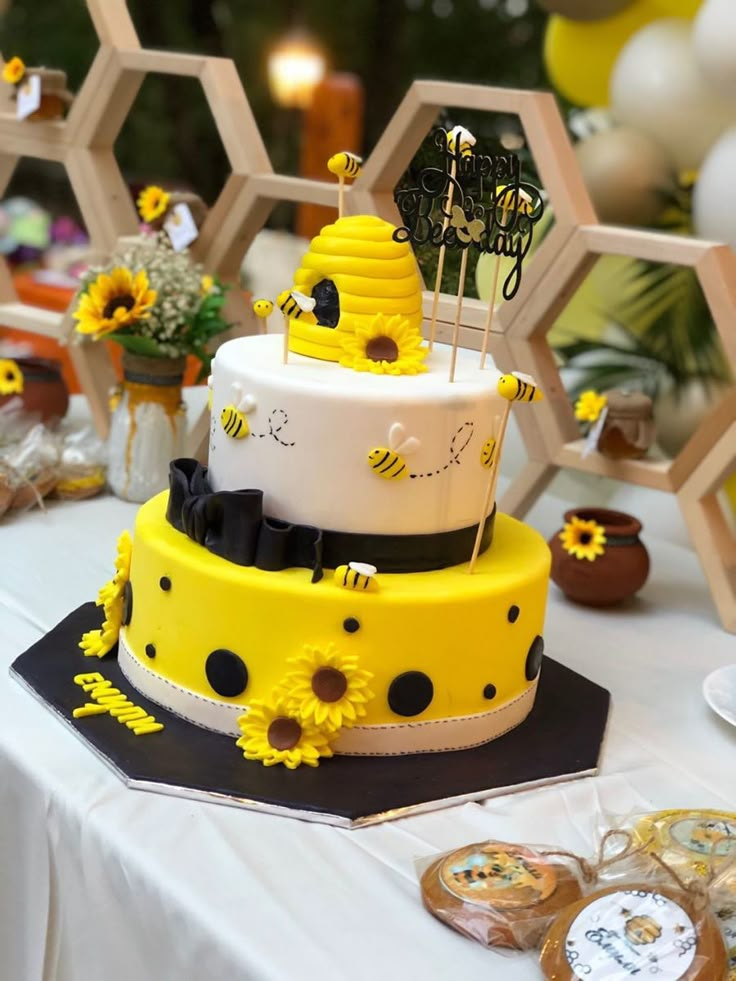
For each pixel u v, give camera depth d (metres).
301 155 4.13
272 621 1.02
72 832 0.96
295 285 1.16
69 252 3.24
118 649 1.23
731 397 1.45
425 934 0.83
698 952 0.76
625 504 2.16
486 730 1.10
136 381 1.74
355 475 1.04
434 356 1.20
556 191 1.47
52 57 4.08
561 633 1.45
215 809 0.97
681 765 1.13
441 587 1.05
